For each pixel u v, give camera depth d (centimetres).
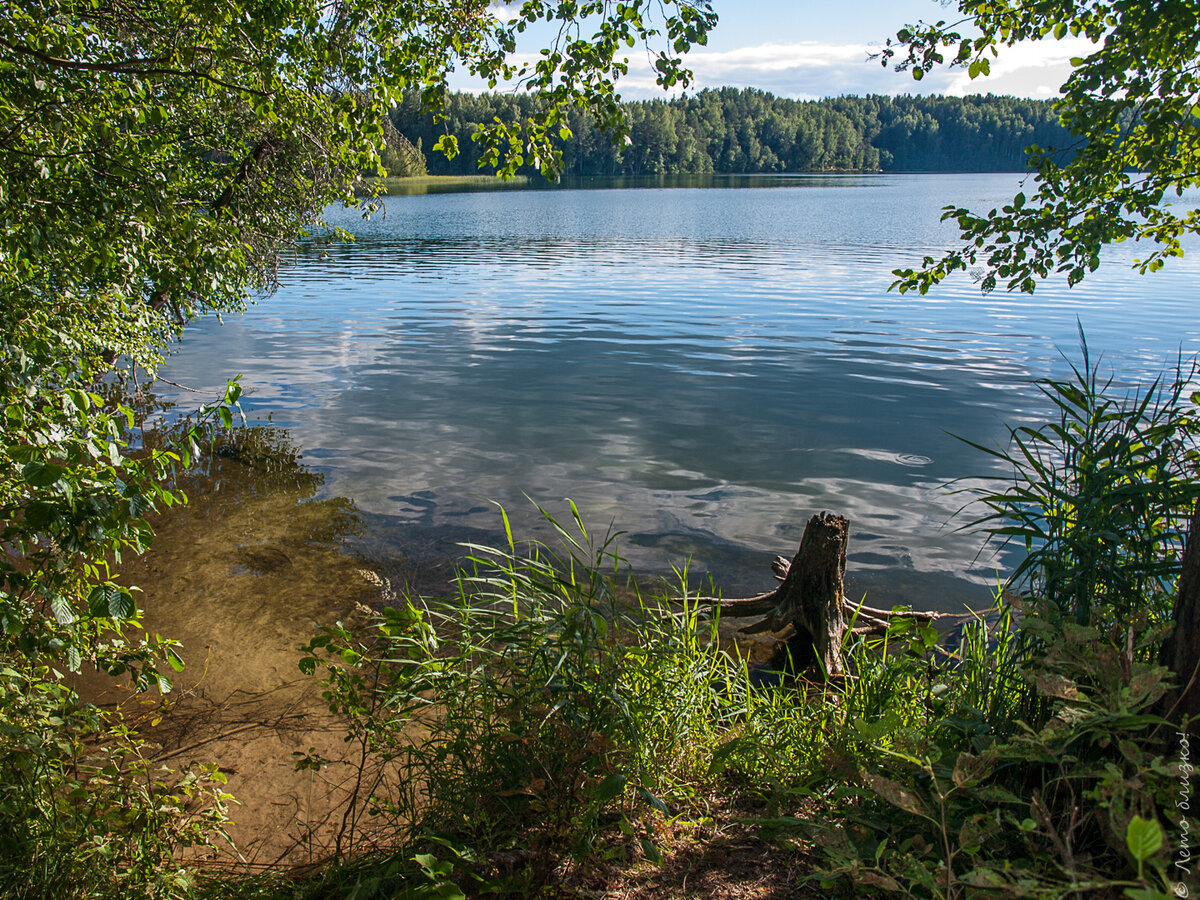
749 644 597
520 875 244
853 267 2955
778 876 252
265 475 919
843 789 256
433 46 621
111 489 271
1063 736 224
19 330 429
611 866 260
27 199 434
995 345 1664
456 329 1867
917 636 367
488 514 808
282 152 962
